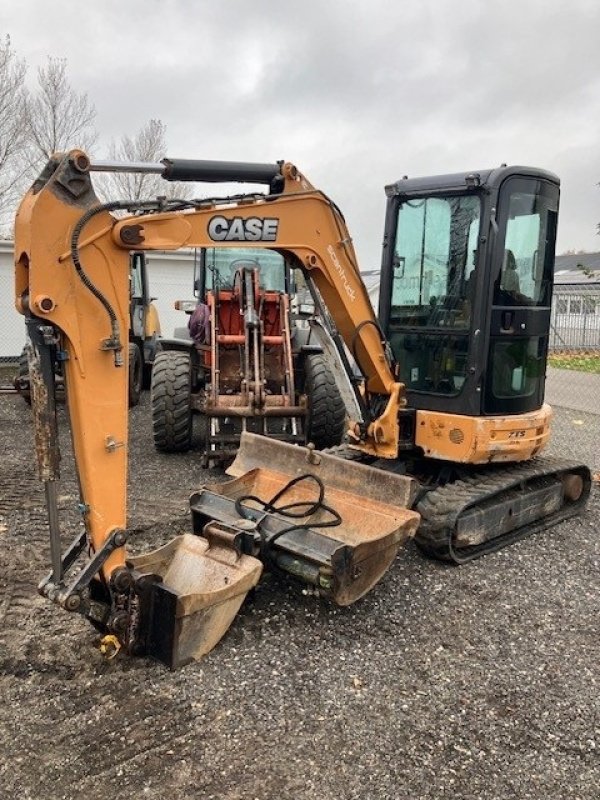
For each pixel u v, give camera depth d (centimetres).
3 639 368
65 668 342
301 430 700
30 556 477
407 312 539
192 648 346
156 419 729
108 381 318
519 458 520
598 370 1605
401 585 444
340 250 436
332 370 480
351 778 277
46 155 1961
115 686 328
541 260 524
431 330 519
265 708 317
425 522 468
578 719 318
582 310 1998
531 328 514
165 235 346
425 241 521
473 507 491
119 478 322
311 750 292
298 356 754
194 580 379
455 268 504
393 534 399
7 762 279
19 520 548
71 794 264
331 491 449
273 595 419
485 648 377
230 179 393
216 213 372
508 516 513
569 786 277
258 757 286
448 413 505
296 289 835
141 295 1155
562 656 371
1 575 447
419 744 298
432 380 524
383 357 483
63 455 744
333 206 425
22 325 1625
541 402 554
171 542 391
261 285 828
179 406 725
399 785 274
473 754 293
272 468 486
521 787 275
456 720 315
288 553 398
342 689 335
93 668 342
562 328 1997
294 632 383
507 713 321
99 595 333
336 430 722
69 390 315
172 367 732
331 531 434
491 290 482
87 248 312
